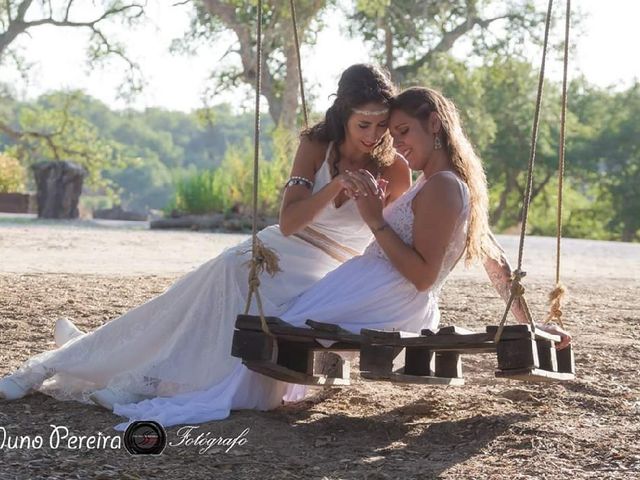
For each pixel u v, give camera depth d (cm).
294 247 574
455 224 532
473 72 5219
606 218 7319
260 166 3100
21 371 583
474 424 547
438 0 4488
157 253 1709
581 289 1308
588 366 724
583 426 545
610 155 7150
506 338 505
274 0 4025
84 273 1264
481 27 4772
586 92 7569
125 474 452
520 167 6712
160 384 564
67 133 6294
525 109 6372
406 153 547
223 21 4266
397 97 546
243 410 561
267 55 4503
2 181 4434
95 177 6444
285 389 583
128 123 17862
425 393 633
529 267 1745
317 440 521
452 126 546
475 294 1171
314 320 543
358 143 555
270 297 567
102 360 572
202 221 2944
